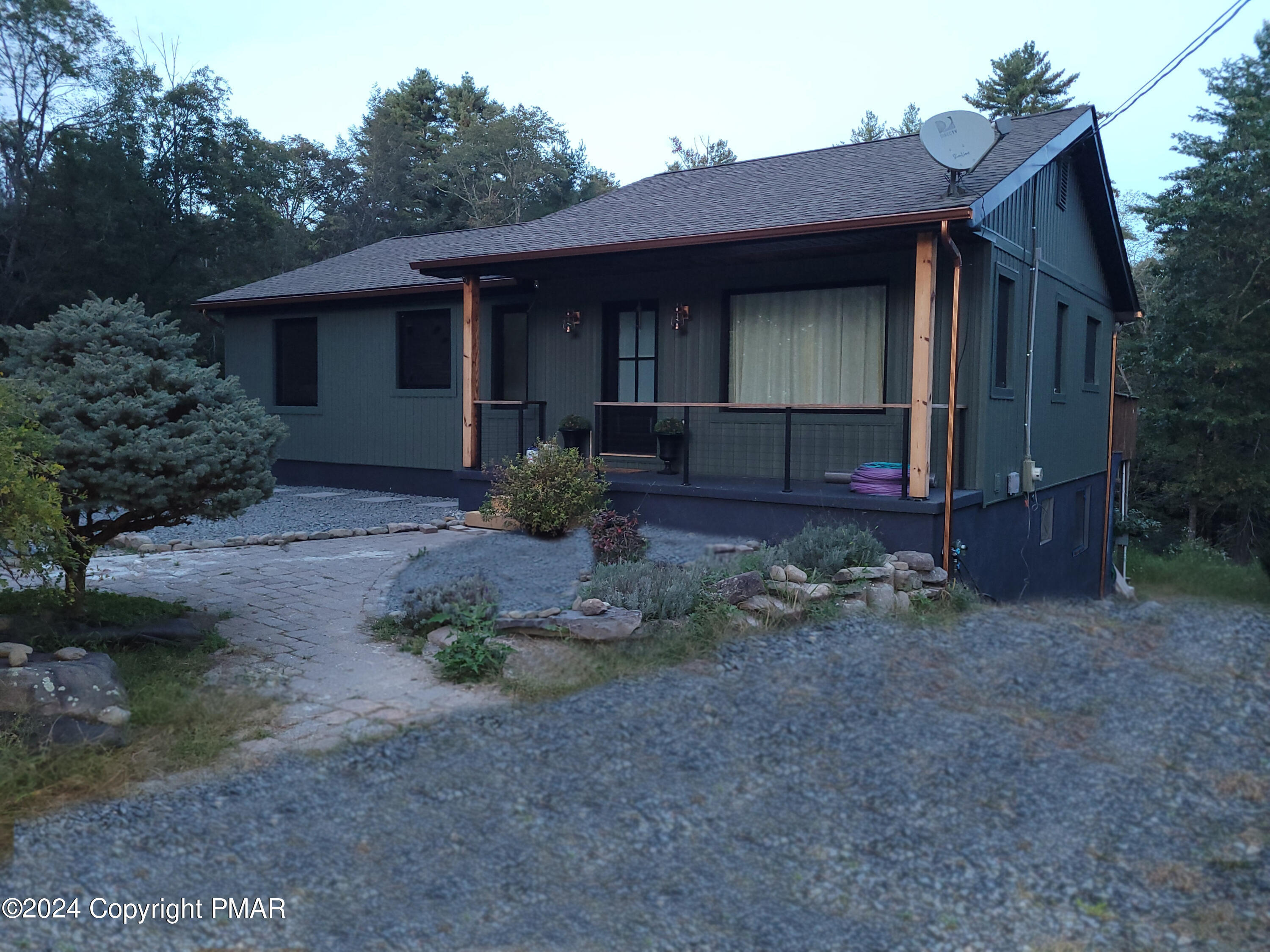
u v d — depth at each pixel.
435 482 13.91
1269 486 21.12
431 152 51.81
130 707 4.38
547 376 11.48
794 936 1.87
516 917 2.09
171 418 5.68
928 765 2.10
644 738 2.55
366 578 7.62
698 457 10.27
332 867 2.50
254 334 16.06
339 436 15.05
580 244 9.34
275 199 31.31
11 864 2.77
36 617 5.28
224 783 3.34
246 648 5.67
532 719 2.90
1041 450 10.52
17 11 23.81
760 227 8.22
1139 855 1.84
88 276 23.77
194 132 27.78
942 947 1.80
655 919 1.99
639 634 4.67
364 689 4.85
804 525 7.99
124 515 5.57
